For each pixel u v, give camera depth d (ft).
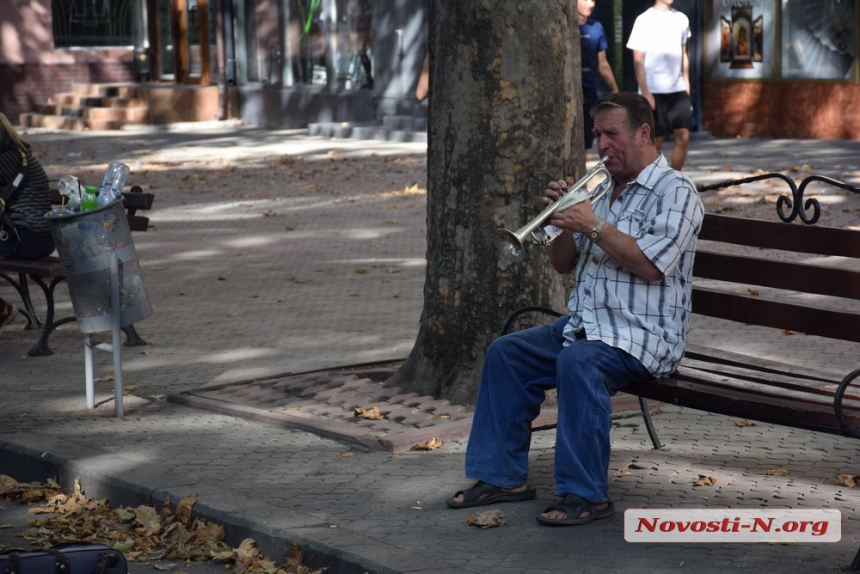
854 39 78.43
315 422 22.93
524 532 17.28
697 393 17.40
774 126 83.51
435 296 24.30
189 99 115.14
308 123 107.96
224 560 17.83
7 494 21.48
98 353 30.22
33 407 25.20
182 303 36.42
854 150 71.87
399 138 90.79
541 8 22.94
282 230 50.85
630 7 86.58
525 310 19.89
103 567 15.69
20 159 31.24
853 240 18.62
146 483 19.89
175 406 25.20
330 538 17.07
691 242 18.24
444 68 23.48
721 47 86.22
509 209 23.34
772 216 48.93
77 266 24.20
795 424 16.37
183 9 119.85
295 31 110.22
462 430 22.27
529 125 23.11
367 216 54.34
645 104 18.15
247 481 20.02
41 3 120.67
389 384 25.21
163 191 65.98
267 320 33.65
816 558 15.93
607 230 17.43
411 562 16.06
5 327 33.55
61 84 122.42
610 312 17.89
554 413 22.36
